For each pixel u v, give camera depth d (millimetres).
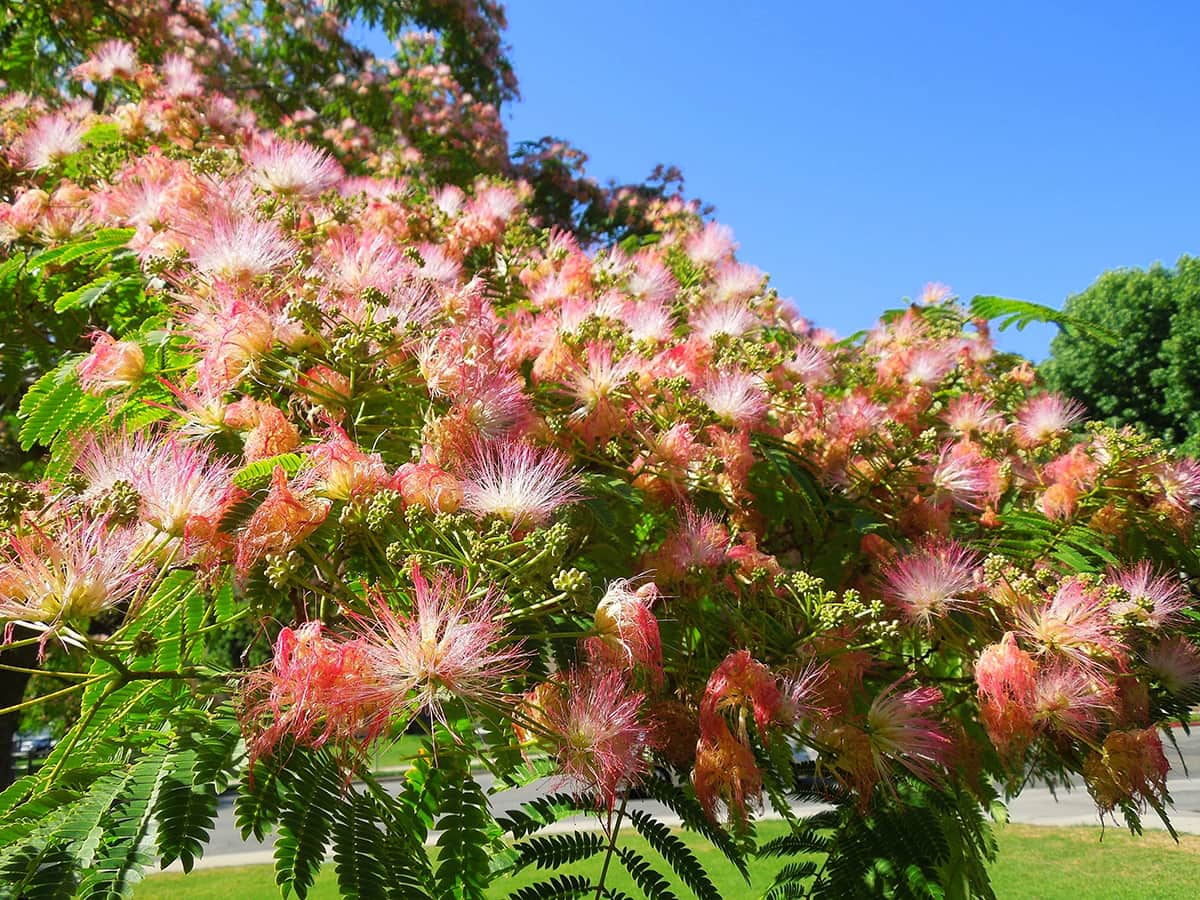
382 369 2064
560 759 1577
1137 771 2025
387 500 1671
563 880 1895
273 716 1471
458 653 1449
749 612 2172
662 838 1957
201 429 1892
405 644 1450
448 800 1577
